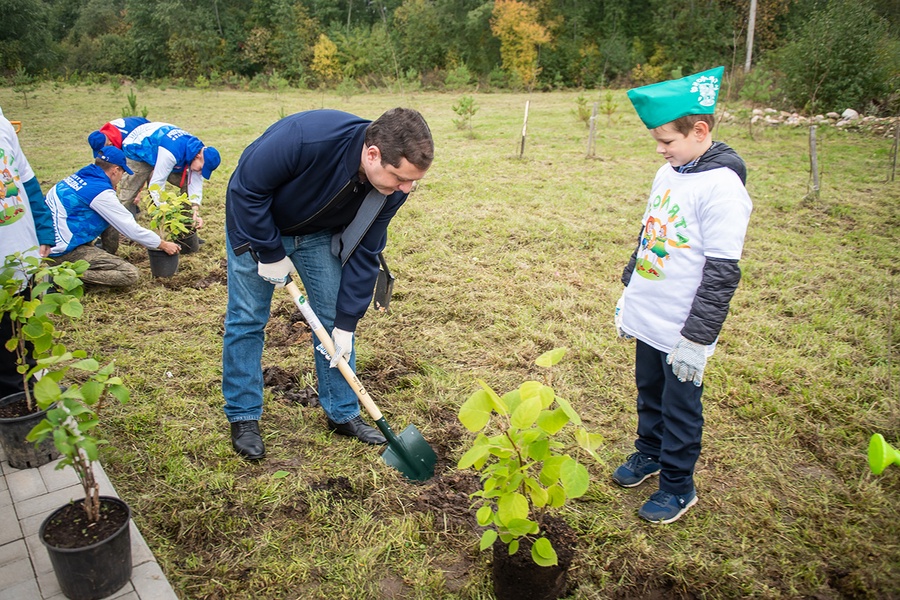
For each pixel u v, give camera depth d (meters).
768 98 16.27
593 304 4.96
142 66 42.09
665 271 2.61
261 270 2.79
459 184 8.79
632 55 36.94
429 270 5.65
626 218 7.30
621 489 3.06
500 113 18.66
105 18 47.75
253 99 24.25
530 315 4.81
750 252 6.22
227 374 3.14
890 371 3.82
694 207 2.48
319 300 3.14
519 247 6.30
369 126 2.54
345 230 2.88
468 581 2.48
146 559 2.37
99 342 4.26
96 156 5.06
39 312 2.42
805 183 8.88
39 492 2.69
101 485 2.73
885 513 2.88
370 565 2.53
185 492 2.86
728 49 35.03
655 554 2.63
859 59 15.67
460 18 40.47
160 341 4.29
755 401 3.70
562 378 3.96
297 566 2.50
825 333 4.56
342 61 36.69
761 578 2.55
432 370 4.02
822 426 3.50
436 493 2.96
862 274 5.62
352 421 3.35
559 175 9.48
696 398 2.65
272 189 2.65
